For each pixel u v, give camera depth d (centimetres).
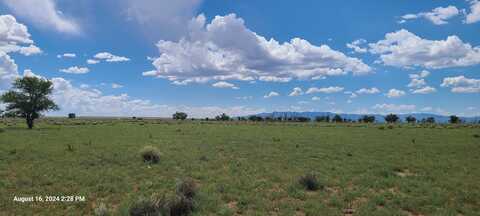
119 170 1967
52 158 2381
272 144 3625
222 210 1205
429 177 1878
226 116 17512
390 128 7156
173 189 1522
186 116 17675
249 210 1251
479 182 1748
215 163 2273
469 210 1266
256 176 1848
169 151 2884
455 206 1320
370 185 1658
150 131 5594
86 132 5184
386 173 1961
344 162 2394
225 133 5303
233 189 1523
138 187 1559
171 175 1850
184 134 4981
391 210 1250
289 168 2125
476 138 4544
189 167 2105
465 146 3512
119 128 6469
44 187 1539
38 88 6681
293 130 6322
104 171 1919
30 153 2620
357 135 5025
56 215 1156
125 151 2809
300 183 1623
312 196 1443
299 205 1304
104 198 1375
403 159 2575
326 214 1200
